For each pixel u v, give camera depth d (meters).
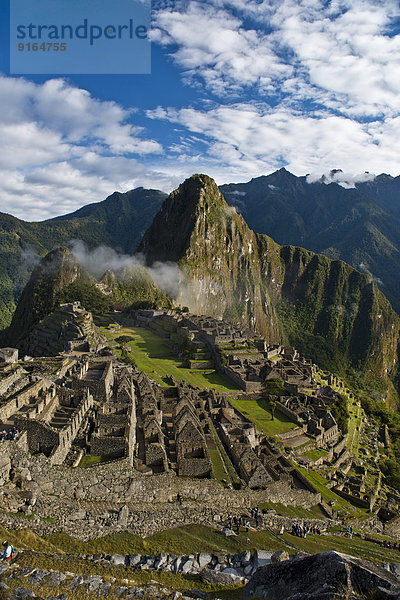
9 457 28.34
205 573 25.73
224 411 70.12
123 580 23.23
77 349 102.00
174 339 162.75
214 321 189.88
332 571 18.58
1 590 19.78
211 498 40.94
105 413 41.75
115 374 65.06
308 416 93.62
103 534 30.55
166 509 36.03
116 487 34.12
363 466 94.25
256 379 115.88
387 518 67.25
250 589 20.92
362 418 143.00
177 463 42.69
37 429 32.88
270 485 49.03
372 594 17.31
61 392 42.25
